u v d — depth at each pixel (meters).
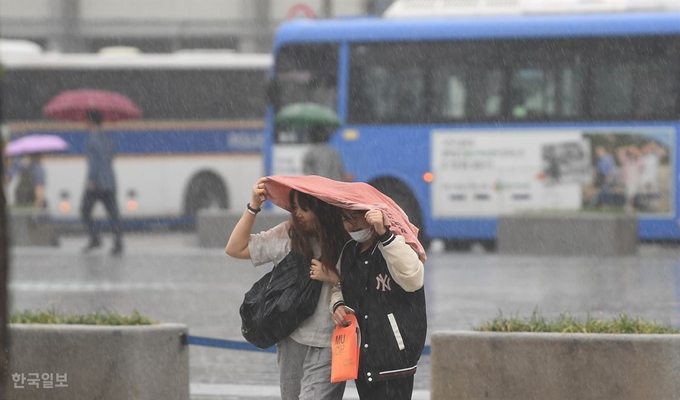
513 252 64.56
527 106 66.38
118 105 85.25
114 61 88.00
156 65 88.44
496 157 66.62
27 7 130.50
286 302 17.95
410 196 67.62
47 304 42.81
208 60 89.00
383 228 17.14
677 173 64.81
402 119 67.50
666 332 22.16
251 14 130.00
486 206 66.81
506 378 21.25
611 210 65.50
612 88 65.50
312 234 18.05
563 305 42.41
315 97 68.31
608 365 21.05
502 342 21.28
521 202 66.50
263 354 34.59
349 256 17.61
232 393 28.41
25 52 87.69
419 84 67.38
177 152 88.19
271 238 18.62
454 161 67.06
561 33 65.88
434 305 42.84
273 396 28.05
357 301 17.52
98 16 131.38
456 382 21.41
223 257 63.38
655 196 65.00
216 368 32.19
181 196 88.31
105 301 44.25
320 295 18.05
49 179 86.50
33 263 60.31
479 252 67.75
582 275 52.97
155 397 22.75
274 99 68.50
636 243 63.59
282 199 18.41
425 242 68.50
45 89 87.00
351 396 27.83
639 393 21.00
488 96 66.81
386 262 17.38
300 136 67.88
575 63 65.81
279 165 68.31
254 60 89.44
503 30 66.56
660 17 65.19
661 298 44.09
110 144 66.00
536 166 66.31
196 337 24.38
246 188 88.62
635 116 65.19
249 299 18.36
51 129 86.31
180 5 131.25
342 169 55.94
